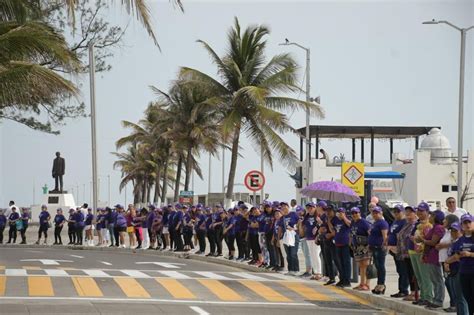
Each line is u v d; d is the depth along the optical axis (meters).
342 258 22.53
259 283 23.23
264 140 44.31
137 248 41.59
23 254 36.69
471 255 14.41
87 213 48.69
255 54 44.53
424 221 17.86
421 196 71.62
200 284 22.25
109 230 44.12
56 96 25.11
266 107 43.31
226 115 45.16
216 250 38.44
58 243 47.75
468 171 72.19
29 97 23.98
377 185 73.19
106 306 17.14
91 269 26.42
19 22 24.48
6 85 23.06
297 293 21.17
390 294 20.64
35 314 15.71
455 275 15.52
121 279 22.91
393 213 19.98
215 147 58.25
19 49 23.78
